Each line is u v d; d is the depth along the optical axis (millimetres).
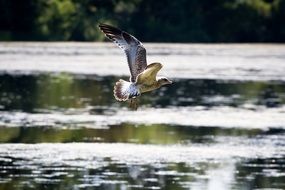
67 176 26641
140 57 15711
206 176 27078
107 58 76812
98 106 42875
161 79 15750
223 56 81625
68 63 69375
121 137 33250
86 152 30156
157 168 27969
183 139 33094
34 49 84875
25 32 99750
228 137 33688
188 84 54750
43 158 28969
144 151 30547
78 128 35062
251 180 26688
